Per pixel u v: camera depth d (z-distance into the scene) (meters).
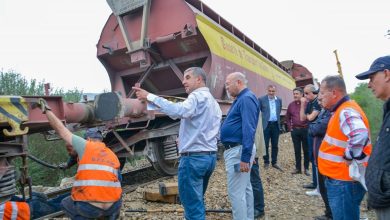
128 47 8.13
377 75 2.57
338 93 3.31
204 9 8.91
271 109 8.76
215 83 7.97
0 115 3.20
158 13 8.27
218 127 3.89
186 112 3.50
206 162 3.67
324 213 5.45
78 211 3.22
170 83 8.91
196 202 3.65
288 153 11.71
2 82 10.11
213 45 7.99
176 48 8.18
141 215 5.03
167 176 7.96
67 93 12.80
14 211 3.33
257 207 5.22
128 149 7.00
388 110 2.56
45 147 9.31
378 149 2.54
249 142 3.84
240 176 4.05
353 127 3.04
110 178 3.32
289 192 6.72
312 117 6.18
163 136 7.77
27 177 3.75
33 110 3.70
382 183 2.46
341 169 3.21
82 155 3.30
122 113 5.02
